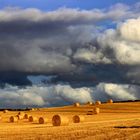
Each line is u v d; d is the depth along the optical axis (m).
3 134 37.25
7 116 95.75
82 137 32.41
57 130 41.75
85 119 70.69
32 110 134.88
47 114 101.25
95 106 127.50
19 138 32.78
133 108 116.56
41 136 34.09
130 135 34.09
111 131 38.66
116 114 92.94
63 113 105.19
